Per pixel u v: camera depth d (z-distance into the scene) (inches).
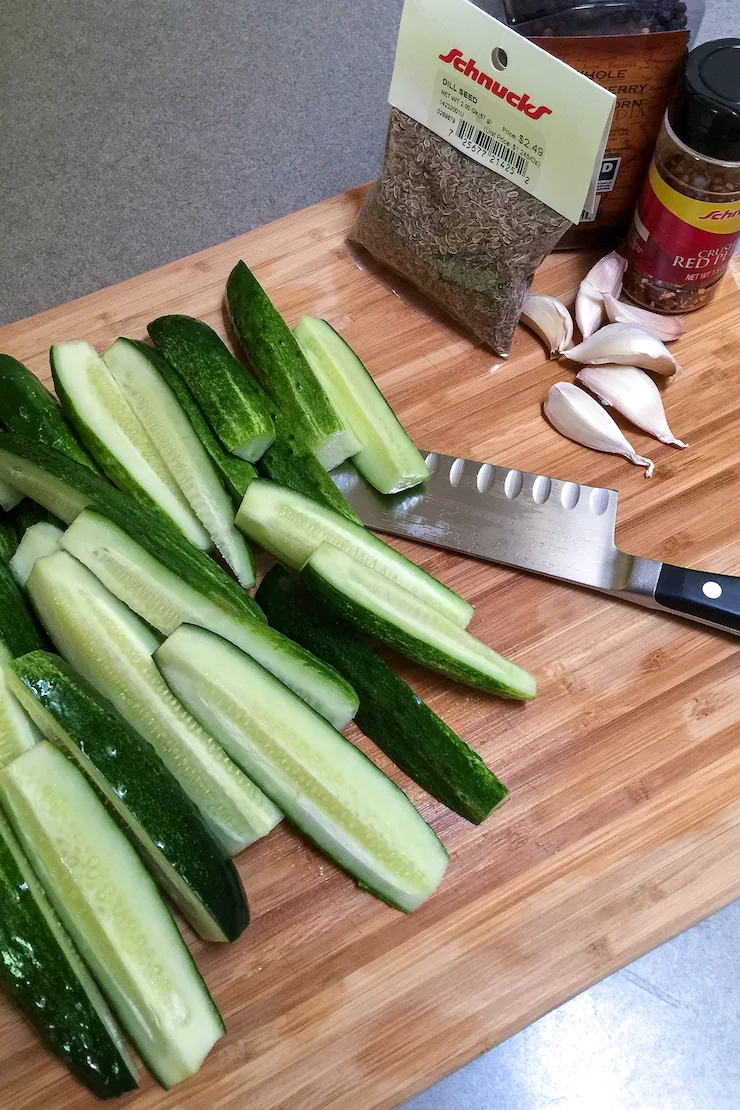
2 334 16.8
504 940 12.3
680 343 16.8
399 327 17.1
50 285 20.6
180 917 12.6
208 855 11.3
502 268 15.7
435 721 12.9
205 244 21.1
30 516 14.5
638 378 15.9
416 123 15.8
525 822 13.0
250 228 21.3
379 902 12.5
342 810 12.2
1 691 12.2
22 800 11.3
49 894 11.3
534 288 17.4
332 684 12.6
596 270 16.8
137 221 21.5
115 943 11.0
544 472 15.7
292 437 14.9
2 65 23.6
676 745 13.5
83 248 21.1
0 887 10.8
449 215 15.8
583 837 12.9
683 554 14.9
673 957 14.6
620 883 12.6
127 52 23.8
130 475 14.5
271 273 17.6
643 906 12.5
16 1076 11.5
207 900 11.1
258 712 12.1
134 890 11.2
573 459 15.8
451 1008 11.9
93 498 13.4
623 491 15.5
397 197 16.4
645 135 15.9
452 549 14.7
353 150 22.3
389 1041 11.7
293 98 23.1
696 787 13.2
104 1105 11.4
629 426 16.1
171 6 24.5
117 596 13.0
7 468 13.7
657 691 13.9
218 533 14.5
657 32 14.5
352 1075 11.6
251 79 23.4
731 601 13.6
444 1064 11.7
